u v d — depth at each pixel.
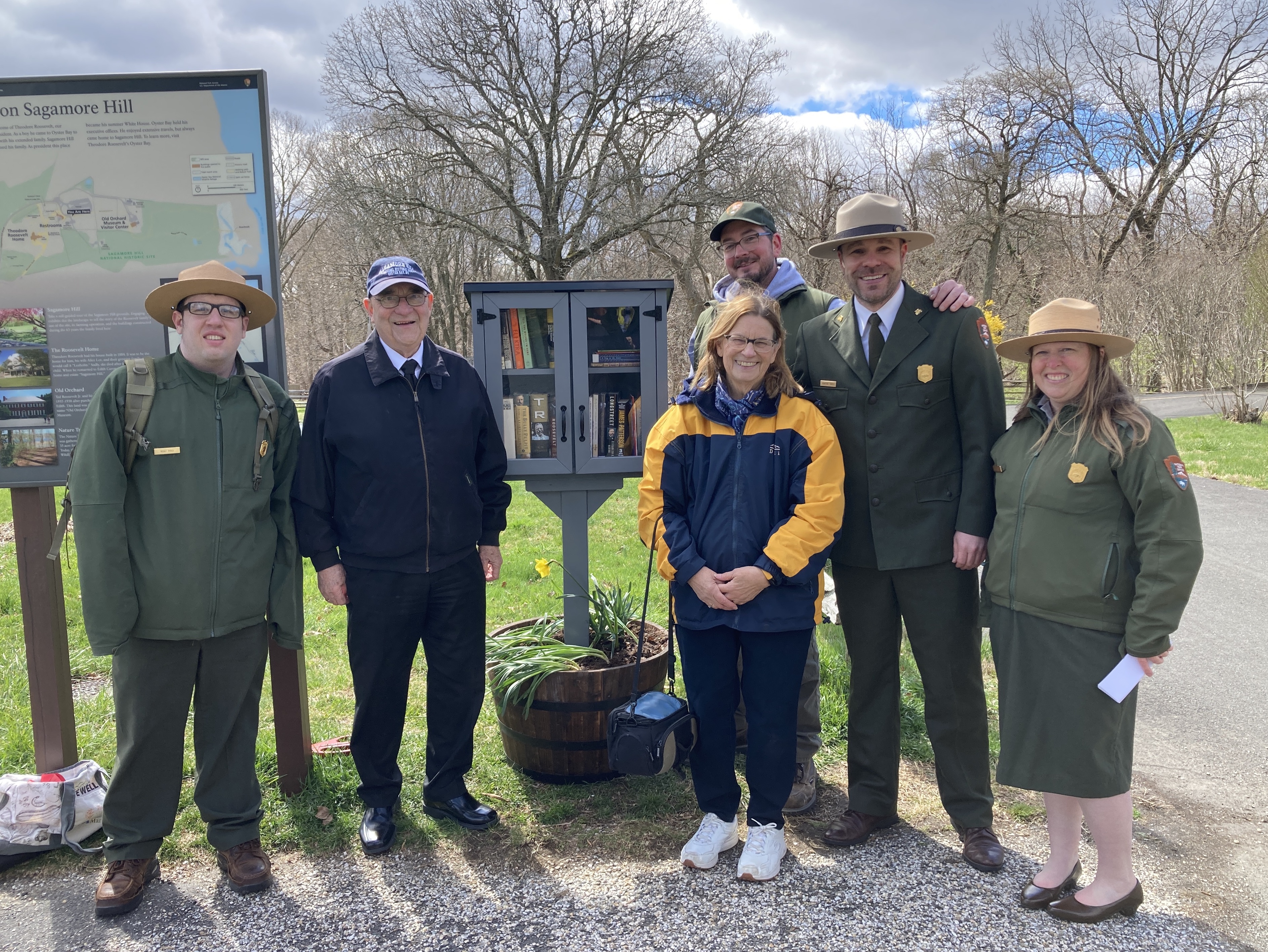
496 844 2.95
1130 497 2.30
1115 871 2.46
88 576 2.47
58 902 2.65
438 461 2.89
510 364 3.52
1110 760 2.36
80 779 2.97
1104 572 2.33
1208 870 2.76
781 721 2.69
